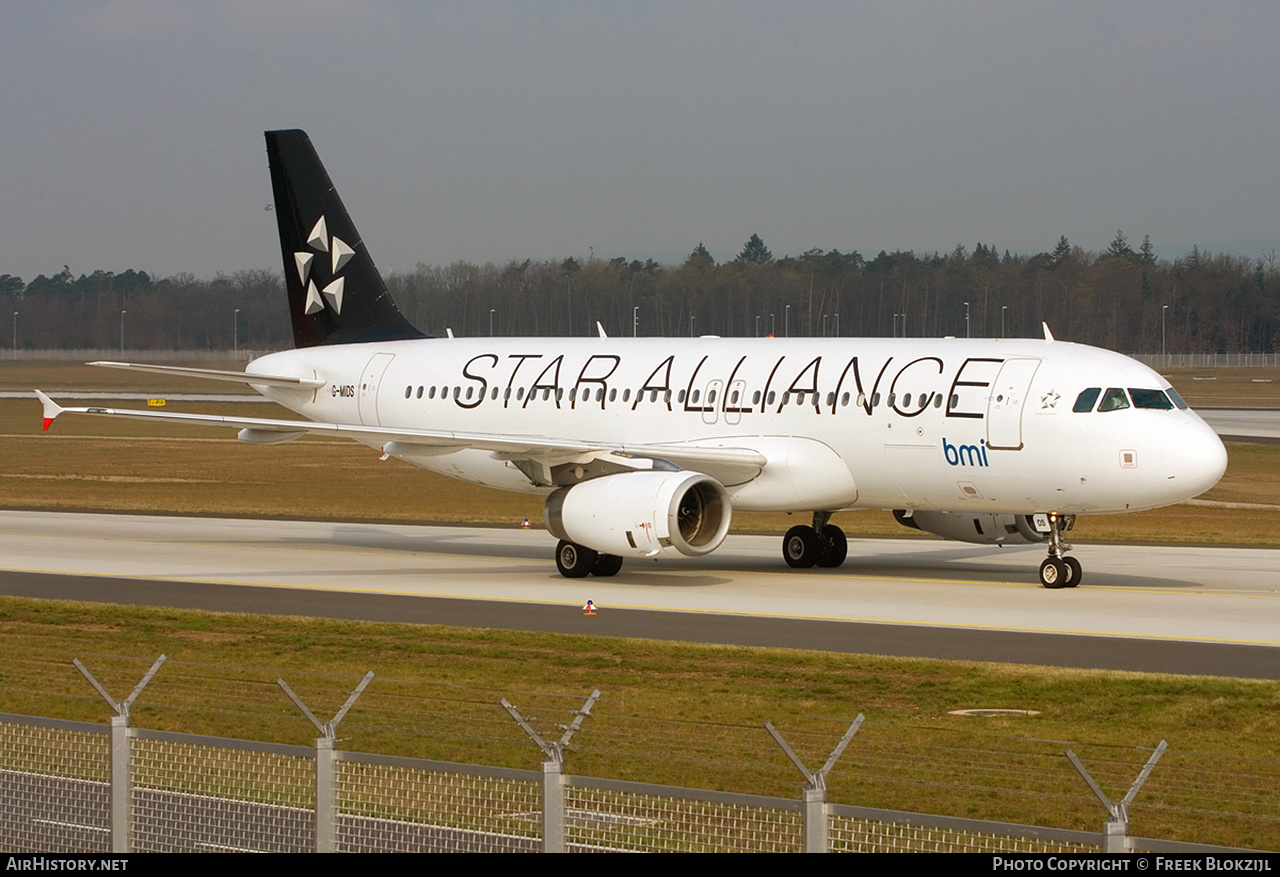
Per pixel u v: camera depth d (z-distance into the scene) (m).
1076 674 80.50
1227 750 65.94
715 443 132.00
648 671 84.50
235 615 104.69
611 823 52.16
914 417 121.00
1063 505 117.06
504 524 180.38
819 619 102.44
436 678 83.25
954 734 67.56
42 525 174.38
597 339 149.25
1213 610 106.50
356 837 51.09
